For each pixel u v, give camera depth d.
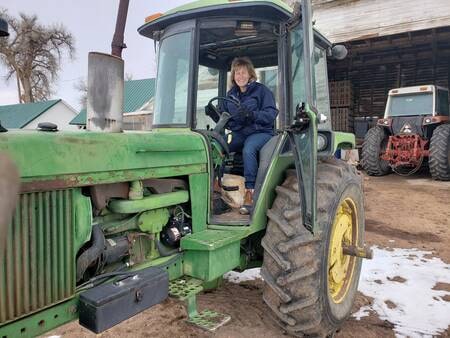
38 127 2.00
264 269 2.64
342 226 3.03
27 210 1.73
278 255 2.57
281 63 2.93
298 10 2.63
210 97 3.78
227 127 3.20
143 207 2.24
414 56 15.35
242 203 2.98
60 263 1.85
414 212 6.84
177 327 2.94
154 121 3.19
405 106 11.36
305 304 2.50
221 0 2.78
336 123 16.31
